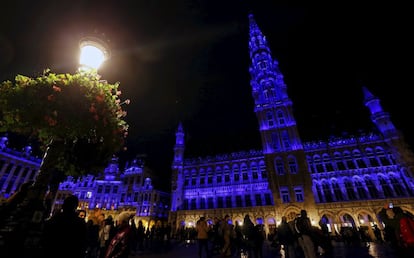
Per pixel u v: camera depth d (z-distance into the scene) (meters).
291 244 9.77
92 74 5.60
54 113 4.36
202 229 10.62
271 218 32.53
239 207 35.16
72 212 3.67
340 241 25.23
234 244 13.63
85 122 4.73
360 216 28.38
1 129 4.71
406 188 28.45
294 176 33.25
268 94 42.34
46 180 4.34
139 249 15.34
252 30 56.69
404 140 30.55
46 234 3.35
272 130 38.19
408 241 5.35
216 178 40.69
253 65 49.88
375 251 12.92
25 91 4.52
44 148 5.20
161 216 45.62
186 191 41.38
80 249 3.47
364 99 36.62
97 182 48.91
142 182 47.97
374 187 30.16
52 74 5.05
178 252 14.08
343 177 32.12
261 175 37.59
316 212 29.92
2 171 37.56
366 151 32.69
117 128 5.48
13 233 3.54
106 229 8.34
